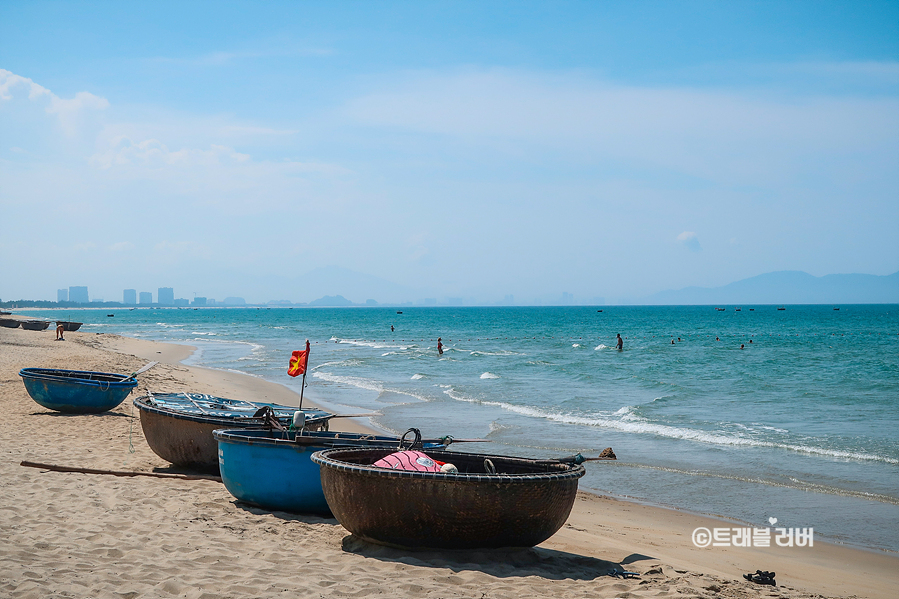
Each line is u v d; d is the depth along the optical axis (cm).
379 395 2434
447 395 2439
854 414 1975
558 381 2930
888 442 1533
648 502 1098
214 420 979
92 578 517
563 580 591
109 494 817
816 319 12381
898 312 17488
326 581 545
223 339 6700
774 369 3369
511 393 2494
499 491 606
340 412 2012
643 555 755
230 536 671
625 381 2916
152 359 3881
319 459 672
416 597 520
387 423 1808
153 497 820
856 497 1116
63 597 471
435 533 618
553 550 741
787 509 1051
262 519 757
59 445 1149
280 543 666
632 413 1977
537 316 16312
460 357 4353
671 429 1712
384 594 522
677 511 1043
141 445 1199
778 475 1257
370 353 4759
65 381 1450
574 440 1575
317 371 3397
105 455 1095
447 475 601
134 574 535
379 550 645
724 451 1468
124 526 677
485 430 1698
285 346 5544
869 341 5806
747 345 5381
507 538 630
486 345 5784
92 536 635
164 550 607
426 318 15250
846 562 822
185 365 3525
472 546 631
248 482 795
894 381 2764
